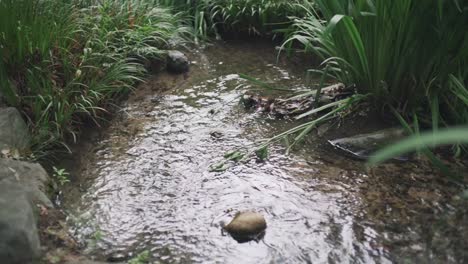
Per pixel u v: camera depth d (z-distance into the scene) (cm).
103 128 318
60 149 293
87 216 235
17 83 306
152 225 230
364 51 290
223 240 220
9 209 198
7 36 300
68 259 204
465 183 256
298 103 340
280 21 471
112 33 366
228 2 483
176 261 207
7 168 243
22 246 192
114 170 274
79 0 388
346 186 258
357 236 222
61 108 295
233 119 330
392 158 278
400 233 223
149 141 304
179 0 492
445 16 267
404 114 304
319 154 287
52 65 311
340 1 296
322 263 206
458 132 82
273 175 269
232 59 435
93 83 320
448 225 228
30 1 313
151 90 373
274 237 221
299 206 243
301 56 436
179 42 452
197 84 385
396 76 294
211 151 293
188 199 249
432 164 272
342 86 342
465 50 273
